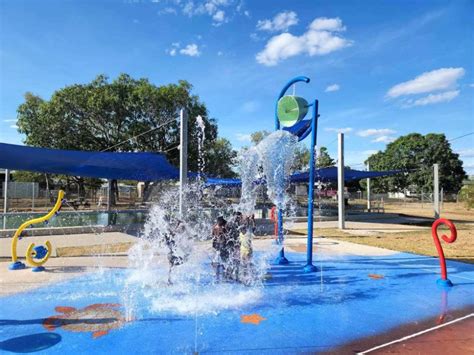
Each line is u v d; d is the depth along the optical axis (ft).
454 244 40.55
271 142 27.91
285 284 23.73
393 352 14.07
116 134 93.76
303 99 27.78
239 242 24.66
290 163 28.89
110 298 20.43
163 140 95.25
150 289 22.21
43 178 135.44
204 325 16.74
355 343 14.94
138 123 90.58
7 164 41.42
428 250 36.63
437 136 186.80
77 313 18.06
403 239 44.57
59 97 88.84
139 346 14.44
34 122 96.07
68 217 66.90
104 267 27.58
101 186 130.72
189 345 14.61
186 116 33.45
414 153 188.65
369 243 41.24
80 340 14.96
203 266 28.19
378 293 22.00
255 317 17.84
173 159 96.99
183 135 33.32
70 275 25.17
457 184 181.88
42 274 25.39
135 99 89.56
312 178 27.32
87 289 22.03
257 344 14.76
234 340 15.14
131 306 19.19
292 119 27.81
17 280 23.85
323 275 26.14
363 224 63.72
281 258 29.94
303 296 21.30
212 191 90.02
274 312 18.60
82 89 90.27
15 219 61.52
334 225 61.26
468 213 94.63
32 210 84.33
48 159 39.63
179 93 91.56
